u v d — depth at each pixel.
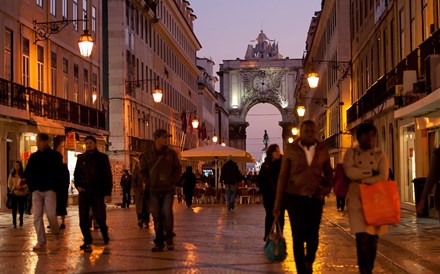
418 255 10.70
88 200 12.28
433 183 7.52
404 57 23.55
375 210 7.53
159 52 59.25
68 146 30.42
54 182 12.24
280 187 8.15
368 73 31.61
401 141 24.27
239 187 35.34
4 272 9.54
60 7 31.67
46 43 29.77
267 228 12.26
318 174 8.04
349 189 7.85
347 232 15.15
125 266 10.05
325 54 54.16
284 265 10.05
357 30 35.38
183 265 10.13
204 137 70.44
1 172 25.33
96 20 37.94
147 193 17.47
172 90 66.19
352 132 35.47
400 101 21.39
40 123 26.70
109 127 44.12
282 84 119.25
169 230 11.96
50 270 9.70
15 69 26.27
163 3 60.69
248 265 10.09
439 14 18.92
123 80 44.34
